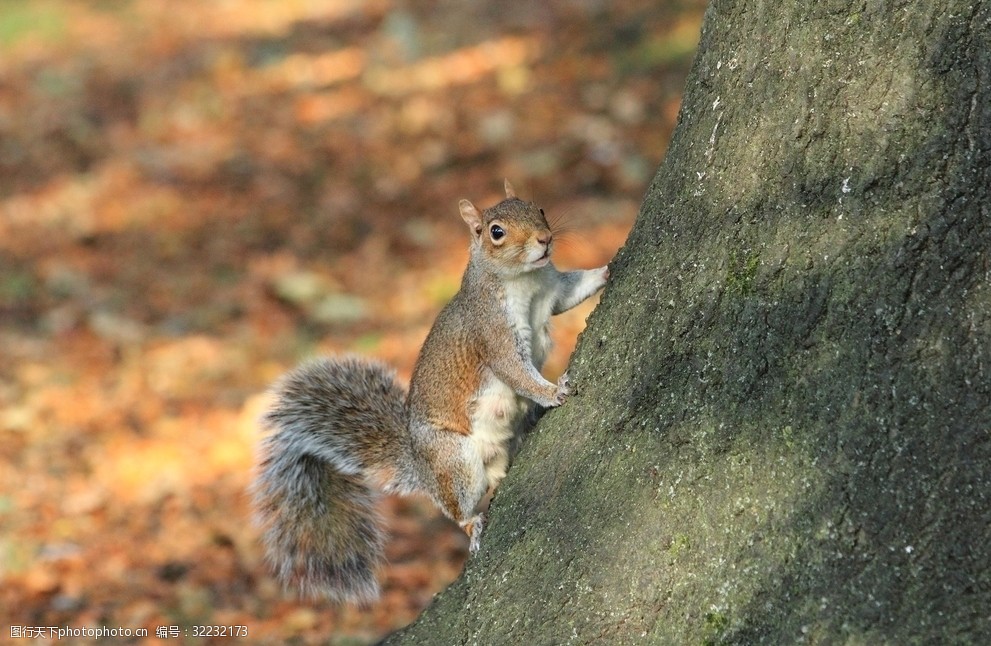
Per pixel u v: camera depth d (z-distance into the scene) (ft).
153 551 41.78
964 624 19.15
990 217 19.62
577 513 22.80
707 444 21.43
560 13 95.20
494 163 72.84
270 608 38.14
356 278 63.67
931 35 19.93
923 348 19.88
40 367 56.54
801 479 20.42
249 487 32.37
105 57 107.14
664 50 81.76
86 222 73.77
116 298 63.77
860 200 20.49
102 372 56.13
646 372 22.59
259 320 60.29
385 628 36.63
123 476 47.14
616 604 21.76
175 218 73.20
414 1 109.91
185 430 50.75
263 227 70.74
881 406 20.02
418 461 30.45
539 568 22.93
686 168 22.86
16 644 35.96
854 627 19.67
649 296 22.91
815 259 20.79
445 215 68.54
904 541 19.61
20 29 116.37
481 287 28.84
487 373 29.07
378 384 31.58
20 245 71.15
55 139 87.76
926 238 19.93
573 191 67.26
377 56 96.02
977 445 19.44
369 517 32.35
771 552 20.48
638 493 22.06
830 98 20.77
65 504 44.88
